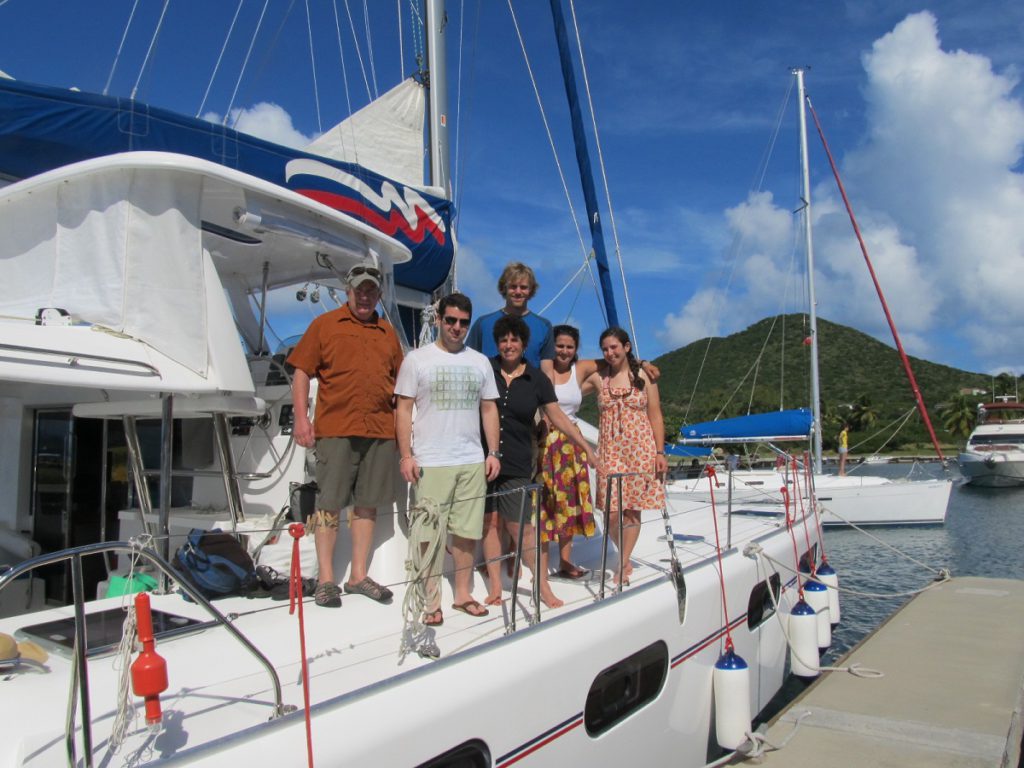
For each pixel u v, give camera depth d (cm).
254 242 412
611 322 731
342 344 306
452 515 309
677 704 372
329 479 298
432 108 709
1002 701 512
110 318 301
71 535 377
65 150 411
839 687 542
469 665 247
